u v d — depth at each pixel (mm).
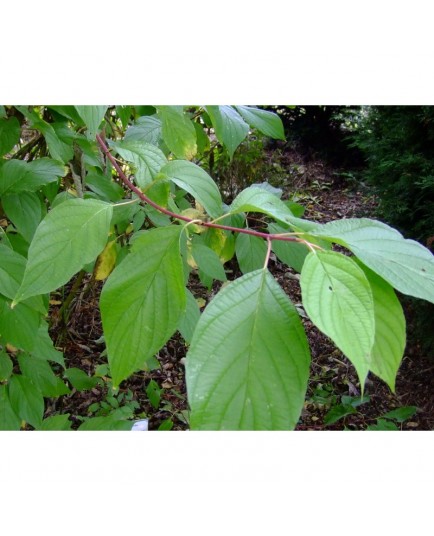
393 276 309
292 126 3256
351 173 2893
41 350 713
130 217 815
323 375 1630
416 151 1761
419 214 1781
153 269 367
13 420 670
